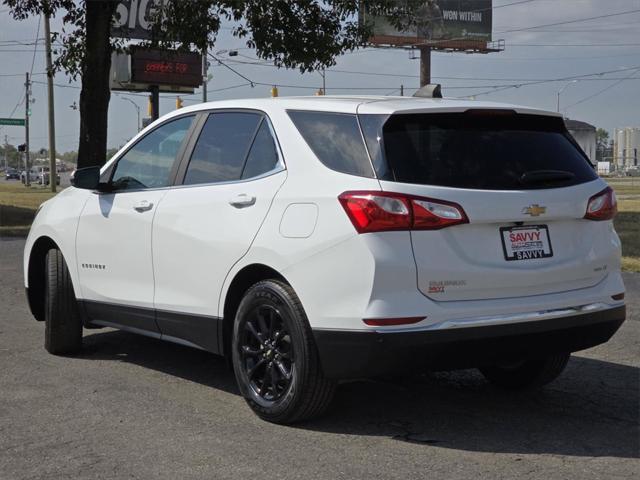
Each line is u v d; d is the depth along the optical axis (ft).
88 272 20.35
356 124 15.07
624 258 43.93
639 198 134.41
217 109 18.08
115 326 20.06
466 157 14.88
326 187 14.78
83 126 45.78
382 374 14.20
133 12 68.33
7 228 64.90
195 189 17.60
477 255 14.44
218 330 16.75
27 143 237.04
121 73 67.36
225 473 13.44
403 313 13.82
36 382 19.08
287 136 16.06
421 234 14.06
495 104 15.76
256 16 43.62
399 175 14.25
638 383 19.31
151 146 19.48
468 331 14.14
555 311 15.01
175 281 17.67
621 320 16.21
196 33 44.47
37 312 23.32
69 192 21.77
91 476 13.34
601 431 15.71
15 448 14.67
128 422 16.12
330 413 16.66
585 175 16.02
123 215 19.12
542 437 15.31
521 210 14.71
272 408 15.62
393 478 13.19
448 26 223.92
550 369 17.72
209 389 18.51
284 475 13.34
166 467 13.71
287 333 15.20
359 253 13.97
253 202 16.01
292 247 14.90
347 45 47.03
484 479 13.15
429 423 16.11
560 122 16.49
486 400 17.81
